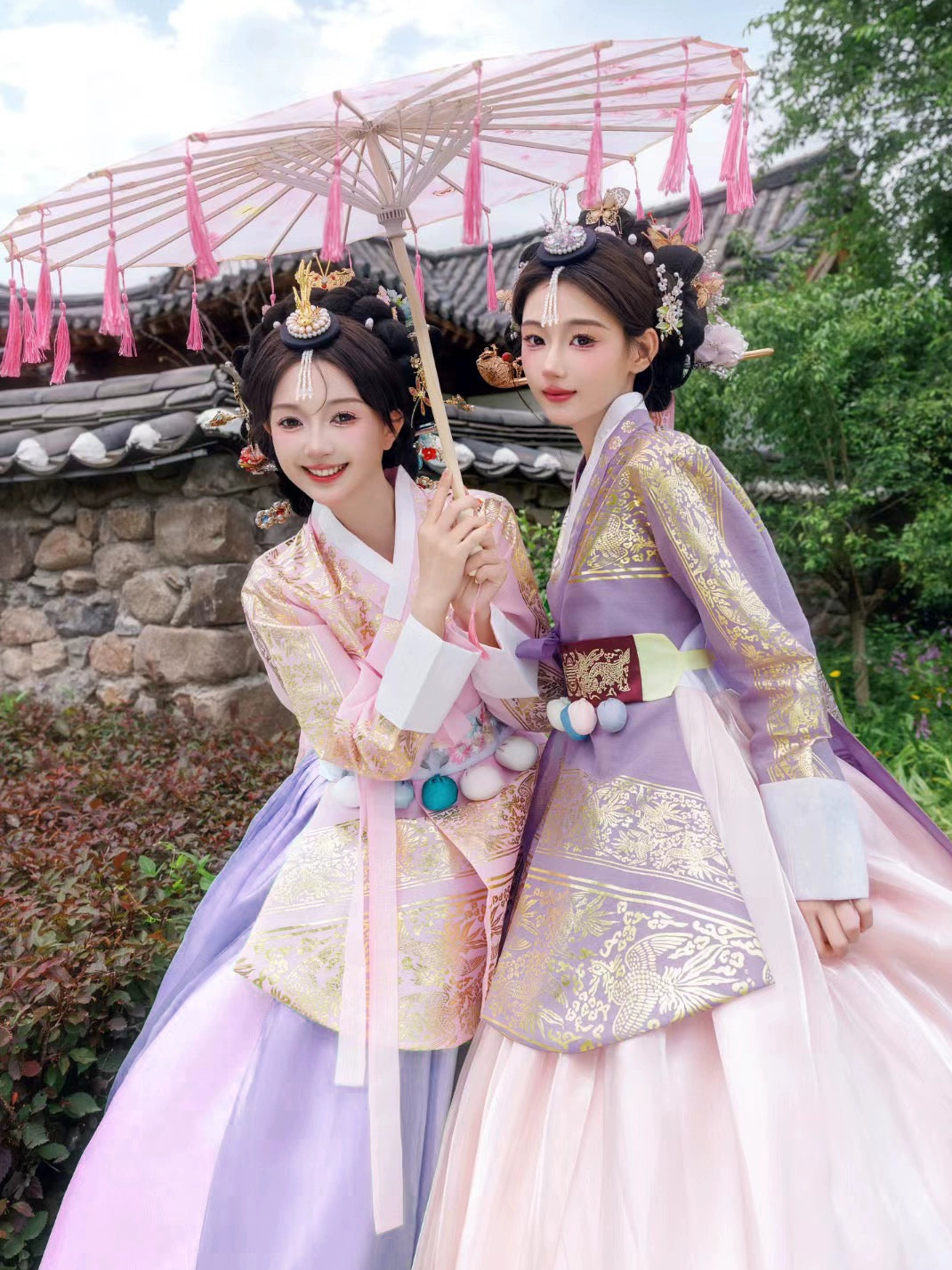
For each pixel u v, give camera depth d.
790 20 6.80
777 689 1.37
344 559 1.54
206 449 4.26
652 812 1.39
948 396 6.61
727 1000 1.25
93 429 4.59
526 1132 1.32
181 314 6.47
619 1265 1.17
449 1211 1.34
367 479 1.52
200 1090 1.49
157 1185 1.43
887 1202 1.19
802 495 7.31
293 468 1.52
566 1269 1.20
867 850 1.50
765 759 1.38
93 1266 1.40
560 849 1.45
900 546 6.85
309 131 1.32
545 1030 1.33
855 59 6.80
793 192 9.48
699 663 1.49
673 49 1.27
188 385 4.50
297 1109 1.43
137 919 2.28
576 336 1.47
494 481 5.66
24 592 5.18
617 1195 1.20
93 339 7.20
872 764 1.55
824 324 6.32
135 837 2.87
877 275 7.55
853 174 7.64
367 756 1.44
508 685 1.53
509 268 9.66
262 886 1.65
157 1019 1.67
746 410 6.68
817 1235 1.11
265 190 1.60
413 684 1.40
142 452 4.23
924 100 6.70
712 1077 1.27
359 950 1.45
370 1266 1.34
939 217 7.23
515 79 1.29
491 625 1.51
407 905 1.50
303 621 1.52
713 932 1.29
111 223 1.33
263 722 4.62
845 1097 1.23
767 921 1.31
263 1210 1.36
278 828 1.75
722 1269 1.13
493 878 1.49
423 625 1.40
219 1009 1.54
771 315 6.35
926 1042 1.34
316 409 1.46
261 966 1.48
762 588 1.46
